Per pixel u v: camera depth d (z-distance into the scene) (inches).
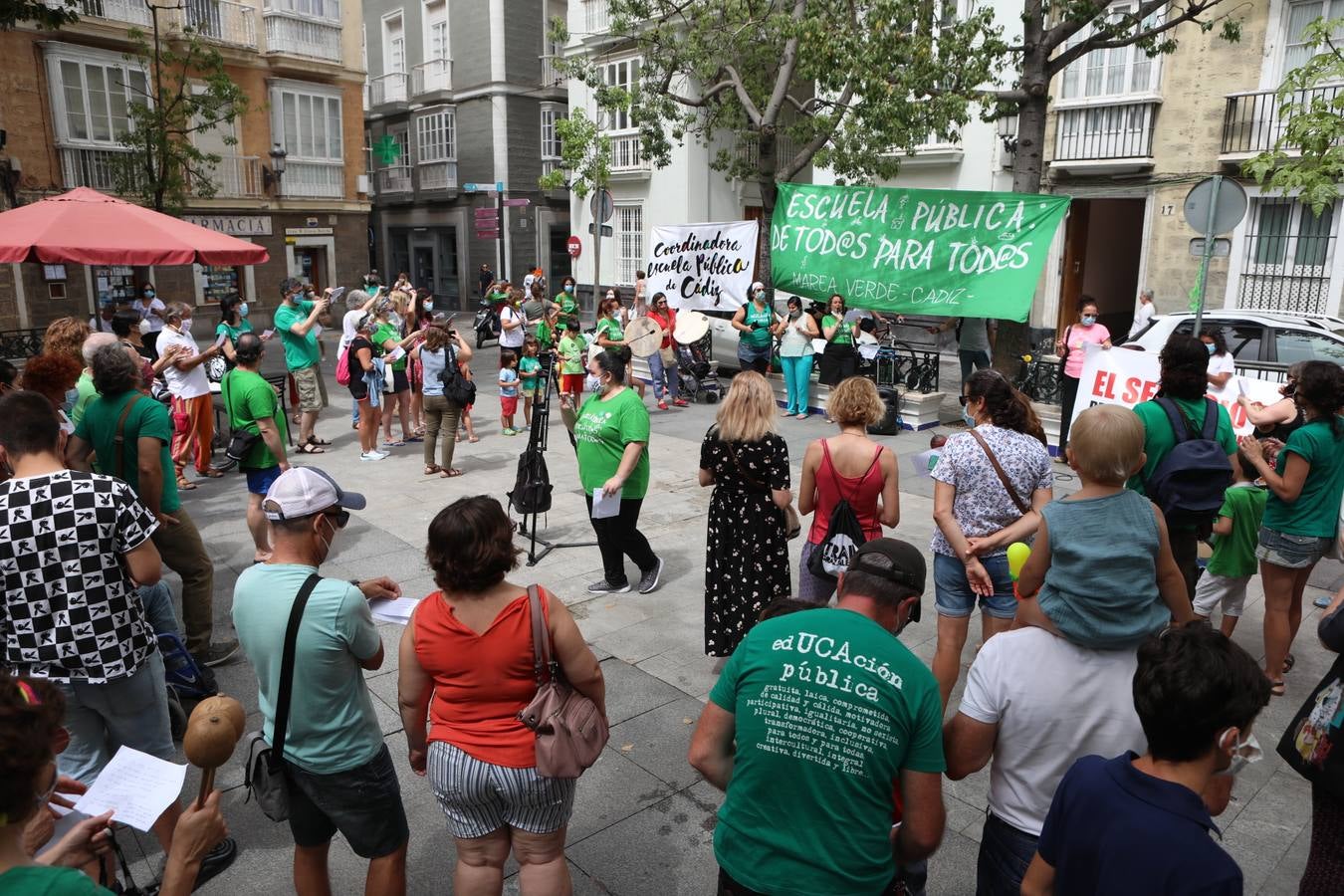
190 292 899.4
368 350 385.7
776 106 553.0
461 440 437.1
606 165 725.3
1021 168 434.3
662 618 229.3
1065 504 98.3
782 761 83.7
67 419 217.9
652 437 444.8
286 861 139.3
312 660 105.0
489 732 105.2
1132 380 292.5
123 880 131.5
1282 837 144.5
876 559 91.8
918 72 461.7
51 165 791.1
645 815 149.7
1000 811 94.3
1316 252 565.0
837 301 462.6
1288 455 172.9
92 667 120.3
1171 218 618.5
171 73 855.7
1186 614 106.2
